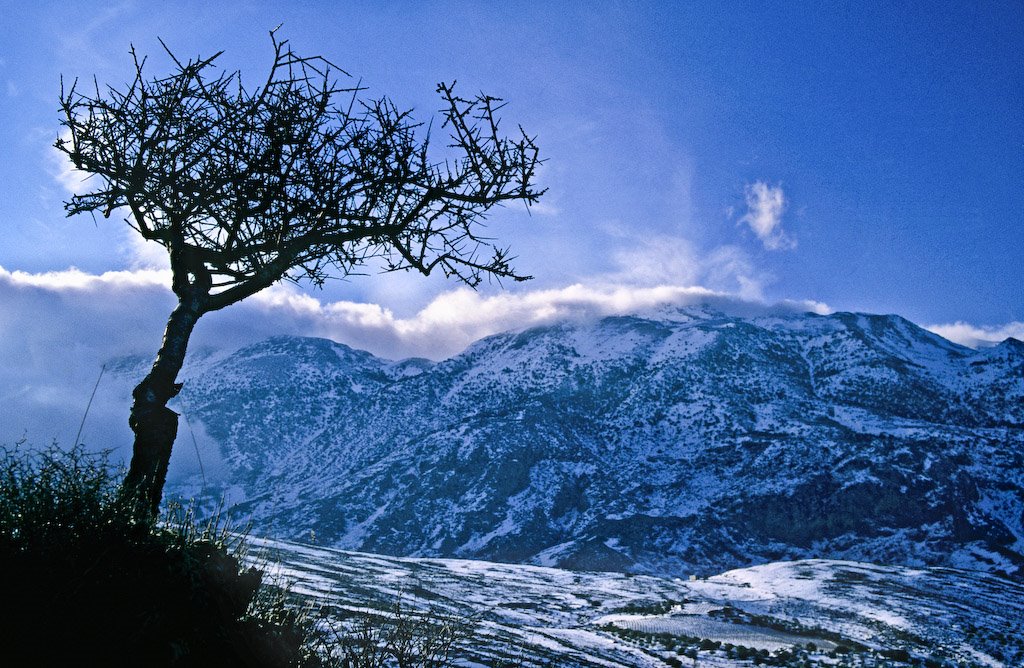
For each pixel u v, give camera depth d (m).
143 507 5.03
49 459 4.75
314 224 6.87
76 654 4.21
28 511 4.54
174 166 6.31
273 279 6.89
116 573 4.55
